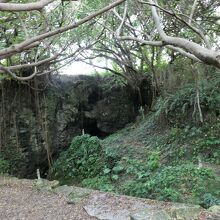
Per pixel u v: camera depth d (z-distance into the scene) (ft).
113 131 50.55
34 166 44.39
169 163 33.68
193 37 25.88
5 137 42.70
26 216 20.11
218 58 6.26
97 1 27.30
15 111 43.34
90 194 24.18
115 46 43.65
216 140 33.32
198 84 36.76
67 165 40.32
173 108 39.06
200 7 28.50
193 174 27.91
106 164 37.19
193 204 22.65
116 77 50.60
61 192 25.22
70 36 28.78
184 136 36.04
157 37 24.56
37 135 44.62
